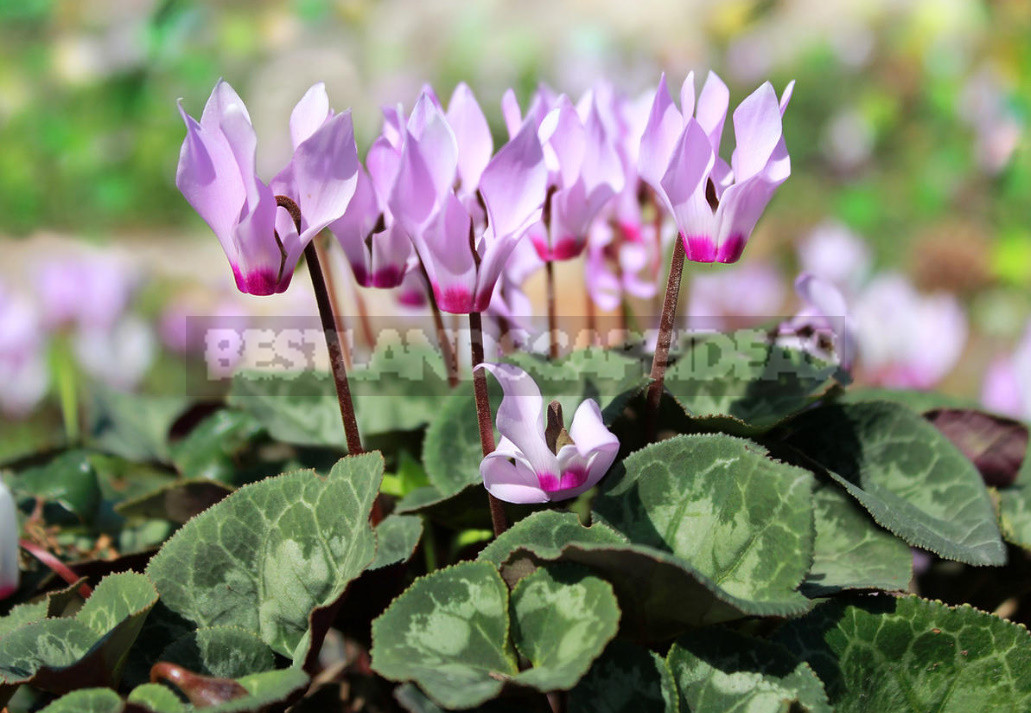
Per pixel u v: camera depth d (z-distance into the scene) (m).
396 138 0.32
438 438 0.35
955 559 0.31
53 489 0.38
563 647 0.29
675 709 0.29
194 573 0.32
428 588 0.30
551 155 0.33
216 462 0.39
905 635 0.31
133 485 0.41
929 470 0.34
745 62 1.40
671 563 0.28
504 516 0.32
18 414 0.54
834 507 0.33
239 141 0.29
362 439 0.38
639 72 1.34
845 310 0.35
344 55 1.47
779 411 0.36
